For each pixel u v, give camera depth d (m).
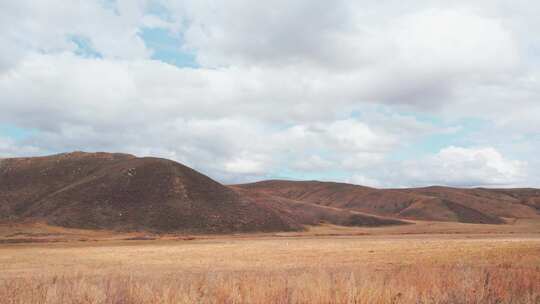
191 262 40.53
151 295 11.17
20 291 11.57
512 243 51.44
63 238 94.94
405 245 58.75
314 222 167.25
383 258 36.72
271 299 10.70
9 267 38.66
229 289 11.46
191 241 90.81
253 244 75.69
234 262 39.31
